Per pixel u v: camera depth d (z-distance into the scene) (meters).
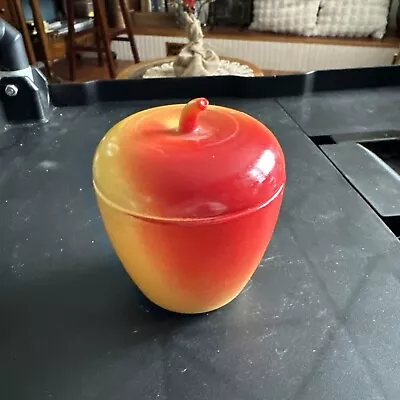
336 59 2.31
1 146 0.69
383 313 0.40
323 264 0.46
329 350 0.37
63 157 0.66
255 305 0.41
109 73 2.31
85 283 0.44
